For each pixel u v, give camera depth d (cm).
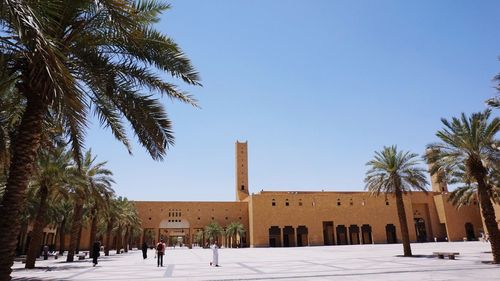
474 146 2006
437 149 2156
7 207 768
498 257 1955
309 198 7781
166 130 1034
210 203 7969
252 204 7538
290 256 3491
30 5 553
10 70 828
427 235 8075
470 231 7794
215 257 2405
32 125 815
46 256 3441
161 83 1021
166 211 7738
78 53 897
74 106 620
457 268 1758
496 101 1655
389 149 3031
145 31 960
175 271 2003
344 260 2658
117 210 4434
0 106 1161
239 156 9556
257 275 1672
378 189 3042
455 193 3606
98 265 2577
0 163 1240
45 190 2366
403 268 1848
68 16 841
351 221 7800
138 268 2266
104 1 658
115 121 1116
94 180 2919
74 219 3094
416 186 2962
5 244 755
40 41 526
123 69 981
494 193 3052
